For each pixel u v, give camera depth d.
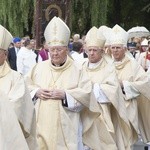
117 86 13.97
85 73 12.15
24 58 22.81
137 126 15.10
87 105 11.80
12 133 7.36
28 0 37.94
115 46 15.19
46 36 11.97
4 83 10.28
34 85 12.09
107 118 13.94
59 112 11.65
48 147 11.59
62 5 26.41
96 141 12.38
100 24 40.22
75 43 23.31
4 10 38.25
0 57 10.35
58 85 11.82
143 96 15.88
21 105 9.93
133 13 49.50
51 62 12.12
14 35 38.28
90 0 40.16
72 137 11.68
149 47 23.48
